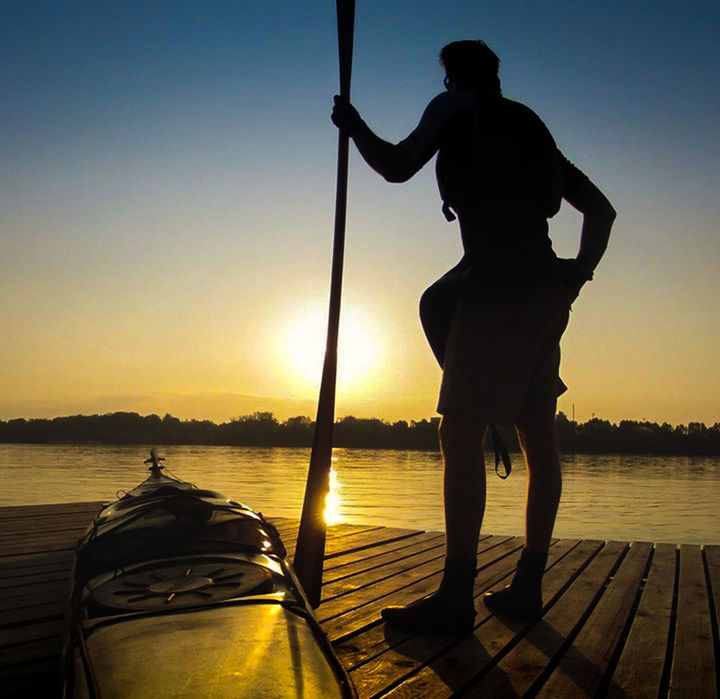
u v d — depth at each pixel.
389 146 2.58
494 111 2.77
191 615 2.01
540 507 2.98
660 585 3.86
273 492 24.00
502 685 2.30
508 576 4.01
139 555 2.54
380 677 2.35
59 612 3.26
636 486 36.81
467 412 2.66
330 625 2.95
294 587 2.38
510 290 2.70
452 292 2.80
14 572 4.13
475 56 2.91
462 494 2.71
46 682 2.50
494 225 2.73
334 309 2.96
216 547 2.64
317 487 2.95
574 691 2.25
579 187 2.95
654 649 2.68
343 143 2.94
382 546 5.22
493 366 2.67
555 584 3.80
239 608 2.07
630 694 2.25
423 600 2.85
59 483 27.52
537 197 2.76
